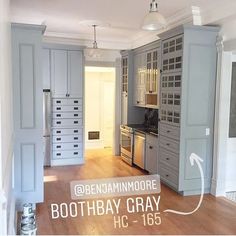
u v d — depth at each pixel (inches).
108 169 231.5
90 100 320.5
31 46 145.9
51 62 237.6
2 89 69.4
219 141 169.3
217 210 151.1
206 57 167.9
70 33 238.2
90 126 323.0
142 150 222.7
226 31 161.5
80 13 178.5
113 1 154.4
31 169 150.8
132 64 261.0
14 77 144.6
